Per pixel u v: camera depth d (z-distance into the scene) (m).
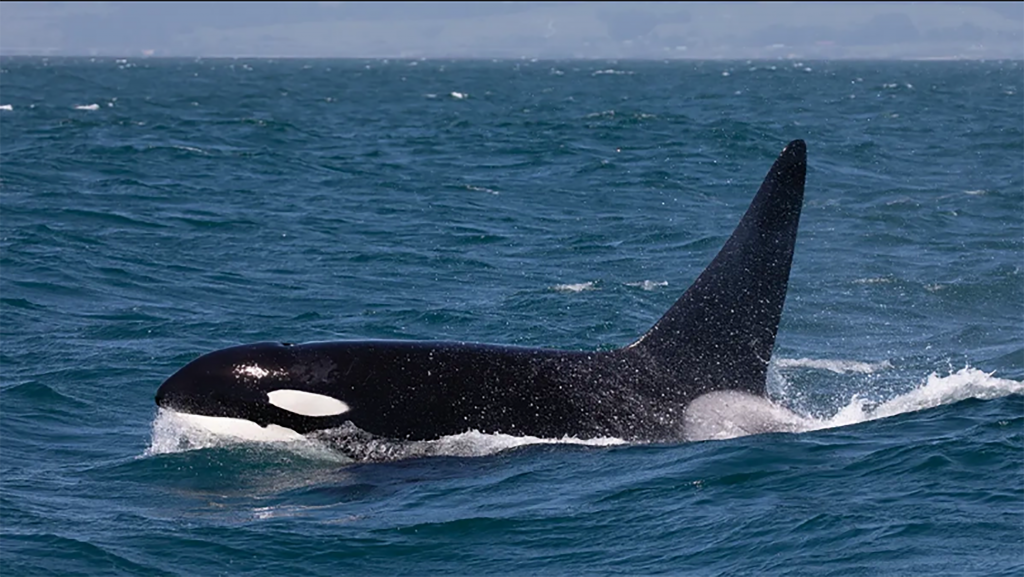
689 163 131.25
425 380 37.47
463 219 94.69
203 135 168.62
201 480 35.78
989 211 96.81
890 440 37.12
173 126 185.00
